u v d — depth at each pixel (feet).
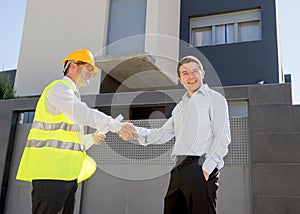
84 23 24.97
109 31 24.32
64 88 6.85
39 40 26.02
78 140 6.98
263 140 12.74
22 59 26.05
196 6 28.04
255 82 25.00
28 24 26.71
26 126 17.01
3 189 15.94
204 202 6.52
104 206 14.30
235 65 25.72
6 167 16.30
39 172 6.47
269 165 12.45
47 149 6.59
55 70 25.02
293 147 12.40
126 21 23.89
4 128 16.84
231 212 12.69
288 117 12.74
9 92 21.74
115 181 14.29
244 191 12.74
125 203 14.02
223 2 27.40
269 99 13.10
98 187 14.56
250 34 26.71
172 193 7.01
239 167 13.00
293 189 12.02
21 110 16.96
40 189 6.42
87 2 25.31
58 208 6.42
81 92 15.60
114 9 24.59
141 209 13.74
